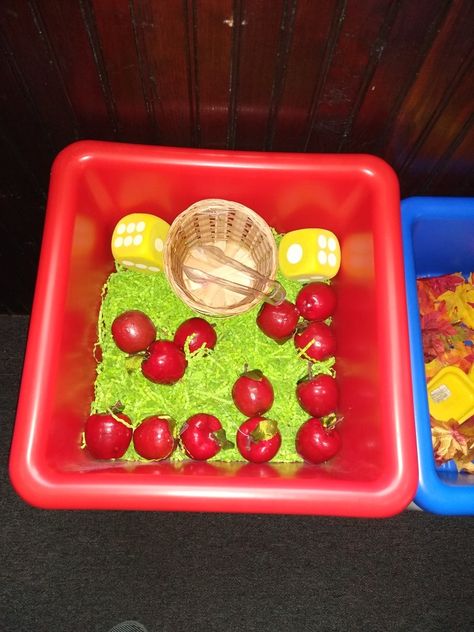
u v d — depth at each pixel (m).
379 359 0.40
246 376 0.44
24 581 0.61
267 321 0.46
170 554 0.62
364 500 0.37
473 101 0.42
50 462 0.38
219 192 0.47
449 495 0.41
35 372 0.39
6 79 0.41
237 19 0.36
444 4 0.34
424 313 0.57
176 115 0.46
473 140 0.46
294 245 0.48
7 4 0.35
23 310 0.71
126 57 0.39
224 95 0.43
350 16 0.35
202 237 0.51
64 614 0.61
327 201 0.47
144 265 0.49
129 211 0.49
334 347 0.48
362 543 0.63
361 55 0.38
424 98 0.42
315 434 0.43
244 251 0.52
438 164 0.50
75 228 0.43
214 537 0.63
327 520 0.64
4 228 0.57
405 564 0.63
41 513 0.63
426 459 0.41
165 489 0.37
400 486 0.37
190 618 0.61
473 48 0.37
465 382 0.53
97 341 0.49
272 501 0.37
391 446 0.38
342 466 0.44
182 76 0.41
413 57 0.38
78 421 0.44
